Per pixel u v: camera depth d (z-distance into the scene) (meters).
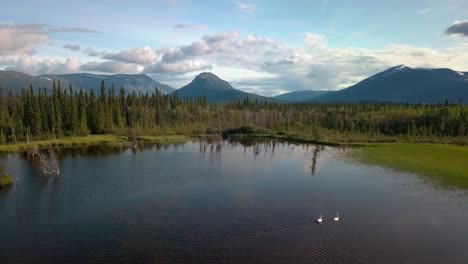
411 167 95.00
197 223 51.09
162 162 104.50
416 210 57.91
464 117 169.88
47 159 108.38
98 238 46.09
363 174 86.75
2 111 150.62
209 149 137.62
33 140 148.62
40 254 41.66
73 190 70.00
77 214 55.56
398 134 173.50
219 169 93.12
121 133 180.00
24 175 84.44
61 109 172.38
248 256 40.41
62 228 49.72
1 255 41.41
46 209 58.19
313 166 98.12
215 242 44.34
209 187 72.44
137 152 127.12
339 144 149.88
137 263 39.16
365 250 42.12
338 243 44.06
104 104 194.12
